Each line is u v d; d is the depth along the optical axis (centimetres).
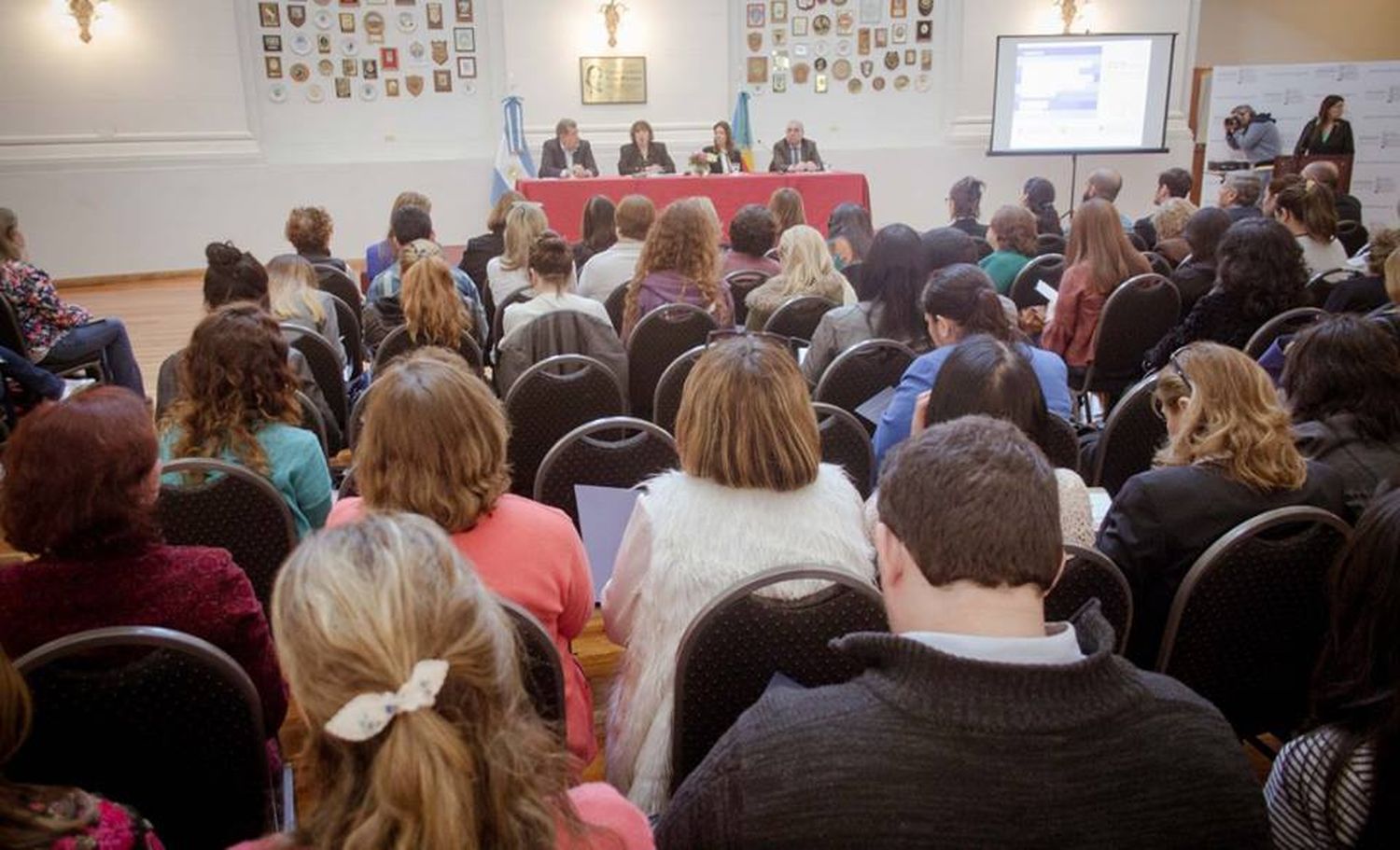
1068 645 81
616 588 157
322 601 64
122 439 130
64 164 813
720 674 137
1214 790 77
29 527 129
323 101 873
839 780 75
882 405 252
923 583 86
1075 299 375
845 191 771
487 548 146
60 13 792
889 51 948
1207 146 932
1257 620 163
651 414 360
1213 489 164
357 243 902
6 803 85
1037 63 904
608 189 756
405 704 62
